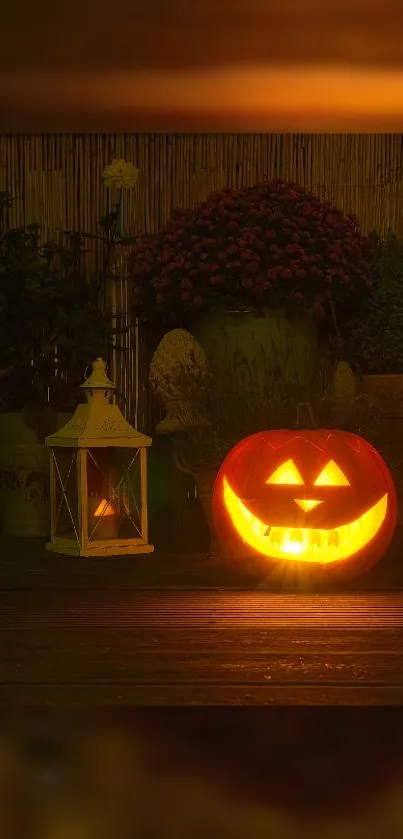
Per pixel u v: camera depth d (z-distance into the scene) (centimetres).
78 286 411
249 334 387
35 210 437
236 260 390
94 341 400
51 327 402
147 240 435
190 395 352
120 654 207
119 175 409
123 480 336
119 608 247
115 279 432
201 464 316
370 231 440
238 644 214
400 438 370
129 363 438
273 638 219
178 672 194
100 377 326
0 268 414
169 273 399
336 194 440
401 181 439
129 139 439
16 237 394
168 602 254
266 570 278
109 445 318
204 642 216
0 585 275
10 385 400
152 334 436
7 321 402
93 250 440
